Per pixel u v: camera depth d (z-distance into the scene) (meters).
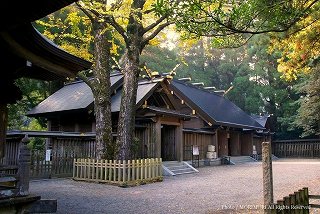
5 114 7.23
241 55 47.12
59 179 14.36
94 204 8.63
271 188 4.33
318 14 5.57
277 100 40.09
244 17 4.29
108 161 13.22
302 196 5.06
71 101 19.16
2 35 5.20
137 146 13.95
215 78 48.41
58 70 6.60
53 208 7.43
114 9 11.19
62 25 15.29
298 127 35.66
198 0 4.21
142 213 7.54
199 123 25.02
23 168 5.77
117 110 17.11
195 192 10.75
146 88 18.52
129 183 12.24
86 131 19.05
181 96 24.22
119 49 20.34
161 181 13.96
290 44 7.32
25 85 22.59
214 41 4.97
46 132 14.53
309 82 20.86
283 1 4.33
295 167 21.12
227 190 11.16
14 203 5.34
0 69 6.96
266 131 36.44
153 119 17.25
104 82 13.96
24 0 4.00
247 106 41.59
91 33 16.52
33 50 5.86
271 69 40.00
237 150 30.66
